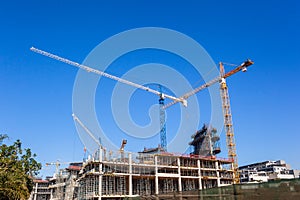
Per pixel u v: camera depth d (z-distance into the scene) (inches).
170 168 3137.3
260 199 652.1
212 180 3476.9
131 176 2837.1
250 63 4067.4
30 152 2245.3
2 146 2044.8
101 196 2591.0
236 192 713.0
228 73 4328.3
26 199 1828.2
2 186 1598.2
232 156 3961.6
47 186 5036.9
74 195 3577.8
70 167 3779.5
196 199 854.5
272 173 4254.4
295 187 593.9
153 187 3034.0
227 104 4281.5
